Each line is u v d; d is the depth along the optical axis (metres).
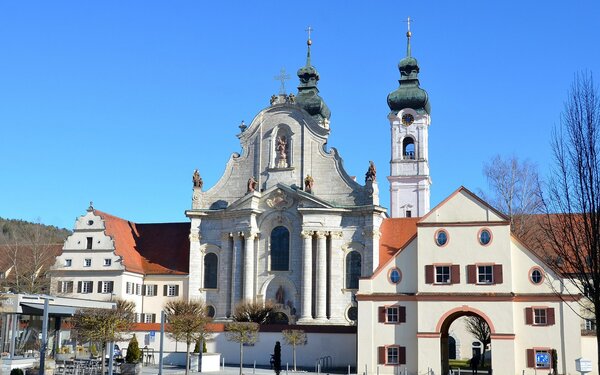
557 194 44.53
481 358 105.06
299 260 107.62
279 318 107.25
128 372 71.31
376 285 85.25
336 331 93.94
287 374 78.44
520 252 81.94
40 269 119.56
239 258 109.25
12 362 69.19
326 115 142.38
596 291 42.47
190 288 111.31
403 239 107.56
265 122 114.50
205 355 84.19
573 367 78.06
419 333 81.62
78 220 113.75
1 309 71.00
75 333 83.75
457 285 82.00
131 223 123.62
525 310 80.25
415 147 150.50
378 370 83.12
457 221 83.25
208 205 114.69
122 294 109.38
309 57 143.75
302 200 108.19
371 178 107.69
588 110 43.94
